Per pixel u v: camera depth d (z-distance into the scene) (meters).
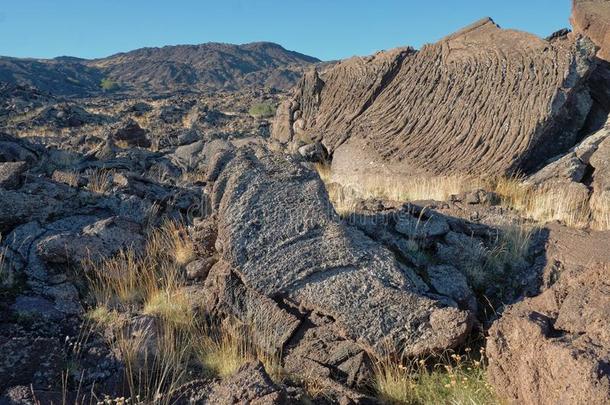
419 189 9.74
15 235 5.68
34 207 6.00
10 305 4.70
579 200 8.21
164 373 3.88
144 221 6.38
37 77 134.38
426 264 5.43
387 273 4.72
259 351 4.46
